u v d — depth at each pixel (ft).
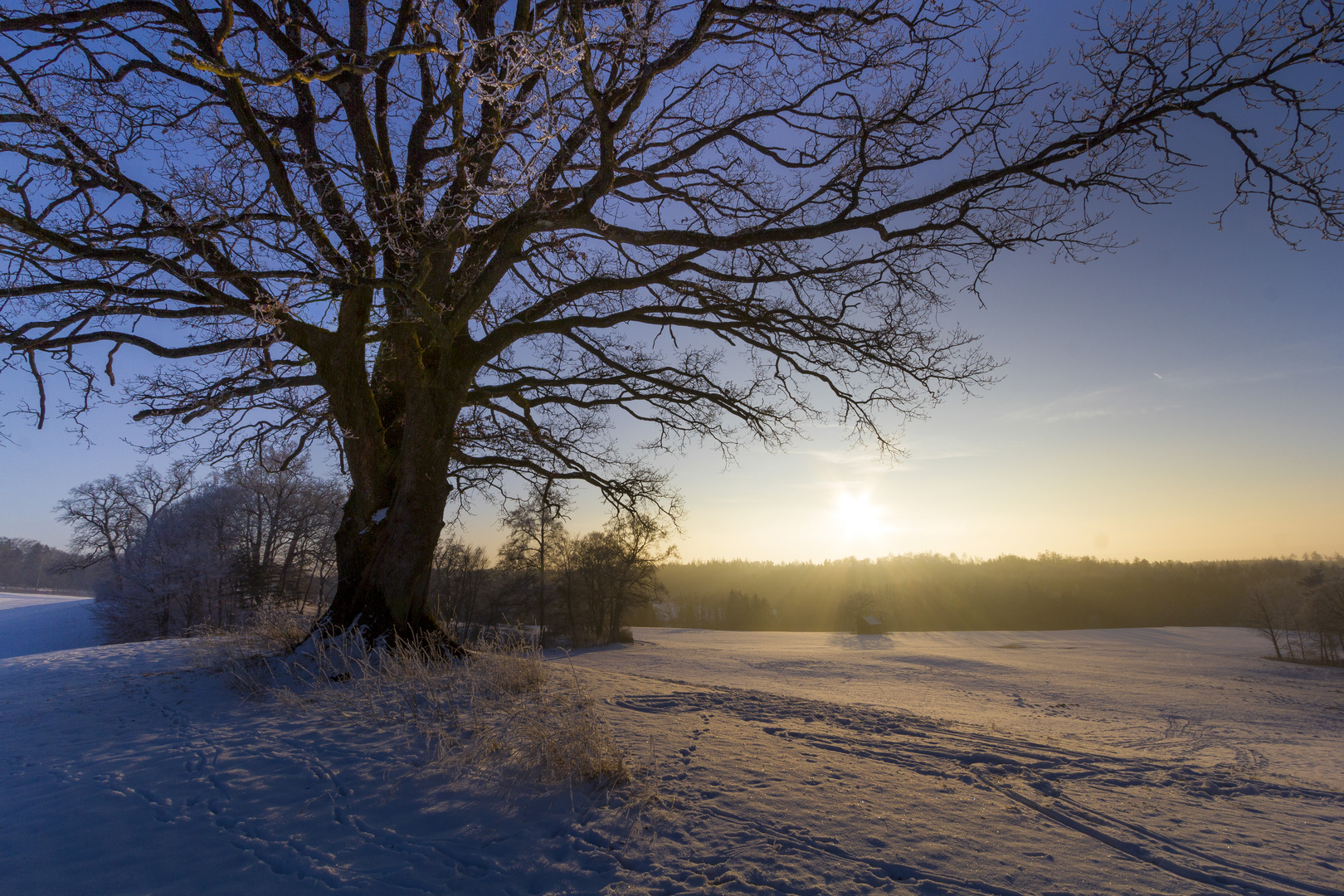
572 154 27.09
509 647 29.68
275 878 12.24
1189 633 306.14
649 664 131.64
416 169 32.32
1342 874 13.67
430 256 27.20
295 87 30.58
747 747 21.08
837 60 28.99
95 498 140.15
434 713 22.21
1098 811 17.31
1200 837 15.67
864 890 11.76
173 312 25.34
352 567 32.40
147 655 49.11
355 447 33.01
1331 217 22.81
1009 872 12.84
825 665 150.82
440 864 12.66
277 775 17.49
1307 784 22.86
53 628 155.74
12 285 24.56
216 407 32.65
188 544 120.78
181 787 17.04
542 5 31.68
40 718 26.89
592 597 181.68
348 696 24.40
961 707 87.86
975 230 27.78
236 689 28.25
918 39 27.12
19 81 24.17
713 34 27.50
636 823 14.35
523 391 41.55
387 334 33.47
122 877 12.38
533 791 16.14
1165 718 84.23
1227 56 22.07
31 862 13.12
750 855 13.01
